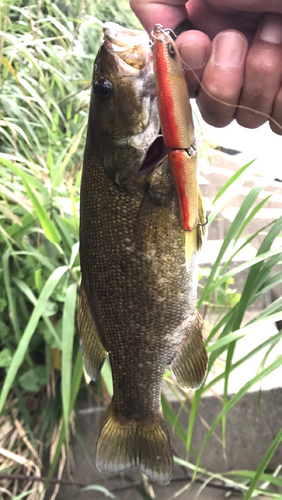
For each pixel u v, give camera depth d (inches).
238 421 14.2
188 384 7.6
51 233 11.1
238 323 8.8
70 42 16.3
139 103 6.1
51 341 12.1
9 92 14.4
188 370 7.6
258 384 14.4
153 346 7.3
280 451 14.6
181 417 13.9
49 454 12.6
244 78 6.7
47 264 12.3
